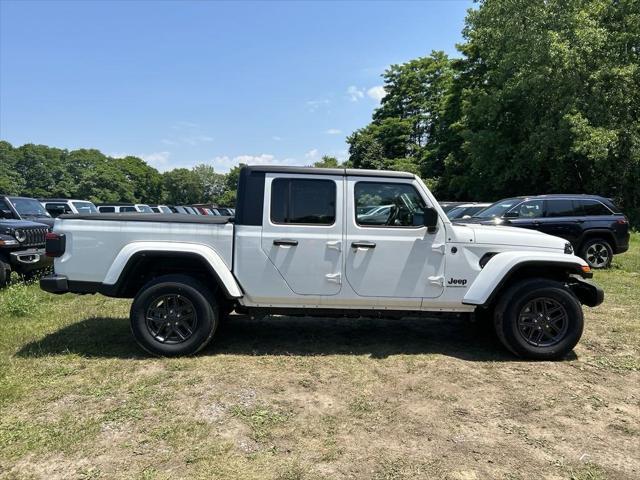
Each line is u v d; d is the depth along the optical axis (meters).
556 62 21.36
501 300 4.59
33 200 11.60
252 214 4.51
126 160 121.88
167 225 4.52
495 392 3.84
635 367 4.42
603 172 22.47
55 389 3.77
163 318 4.48
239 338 5.13
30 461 2.81
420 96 48.00
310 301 4.56
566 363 4.50
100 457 2.86
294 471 2.73
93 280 4.51
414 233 4.55
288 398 3.68
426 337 5.30
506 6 23.88
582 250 10.34
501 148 26.00
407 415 3.43
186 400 3.61
